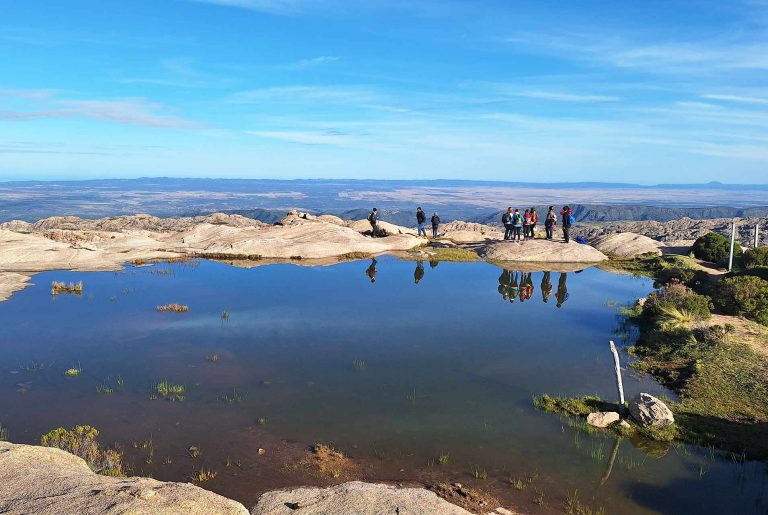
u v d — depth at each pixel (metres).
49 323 20.97
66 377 15.51
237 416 13.24
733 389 14.48
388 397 14.53
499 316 23.02
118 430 12.38
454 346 18.89
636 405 13.16
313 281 30.16
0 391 14.47
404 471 10.93
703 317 20.44
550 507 9.80
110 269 33.31
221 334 19.80
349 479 10.52
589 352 18.42
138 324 20.95
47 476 8.41
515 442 12.23
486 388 15.26
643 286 29.67
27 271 32.25
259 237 40.12
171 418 13.06
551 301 25.91
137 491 7.79
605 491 10.35
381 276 31.97
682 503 9.95
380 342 19.20
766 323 20.23
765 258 28.86
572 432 12.76
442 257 38.94
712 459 11.52
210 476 10.48
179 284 28.81
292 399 14.28
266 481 10.34
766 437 12.18
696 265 33.34
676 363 16.77
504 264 37.06
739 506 9.84
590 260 37.97
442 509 9.21
